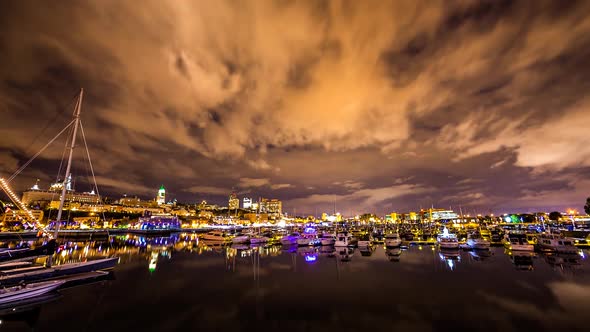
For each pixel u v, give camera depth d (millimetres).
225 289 32781
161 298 29328
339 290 32219
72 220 186750
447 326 22547
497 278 37406
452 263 48812
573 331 21625
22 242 103062
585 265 46188
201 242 99625
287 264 49344
